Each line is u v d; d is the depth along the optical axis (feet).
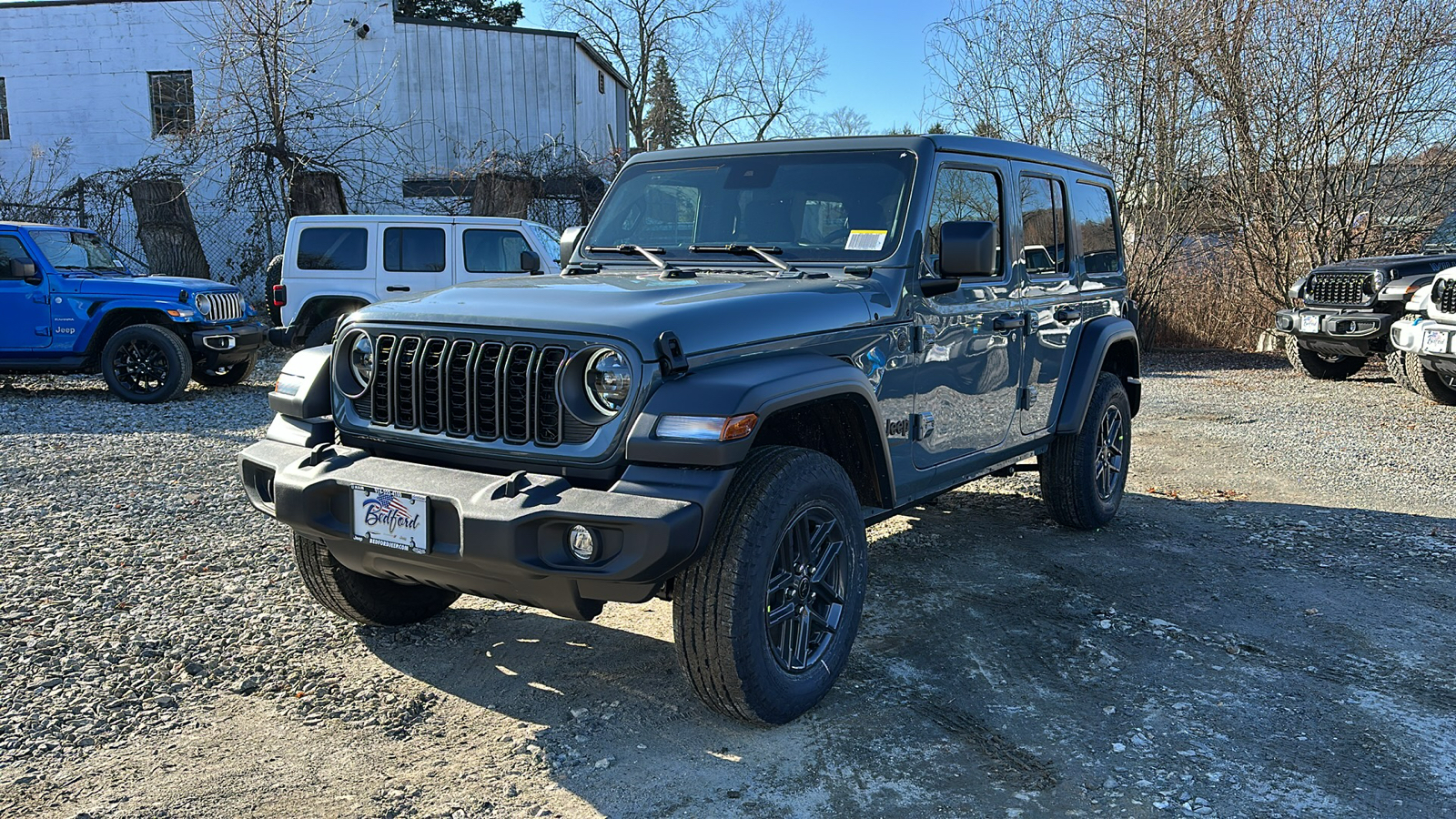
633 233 14.73
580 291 10.92
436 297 11.25
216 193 63.82
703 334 9.91
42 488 20.88
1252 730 10.84
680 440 9.25
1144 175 52.31
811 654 11.12
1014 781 9.74
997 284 14.83
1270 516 19.84
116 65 68.13
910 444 13.01
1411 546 17.72
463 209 60.13
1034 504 20.72
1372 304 38.99
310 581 12.53
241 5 53.83
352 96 67.05
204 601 14.30
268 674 11.98
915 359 12.89
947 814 9.16
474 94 71.72
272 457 11.25
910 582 15.61
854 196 13.33
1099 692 11.75
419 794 9.43
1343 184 49.39
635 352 9.50
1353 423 31.01
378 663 12.35
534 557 9.32
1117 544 17.81
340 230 37.37
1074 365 17.34
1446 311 32.76
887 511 12.80
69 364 33.86
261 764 9.91
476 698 11.46
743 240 13.79
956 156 13.88
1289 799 9.45
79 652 12.42
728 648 9.84
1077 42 52.01
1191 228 52.90
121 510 19.15
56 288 33.55
